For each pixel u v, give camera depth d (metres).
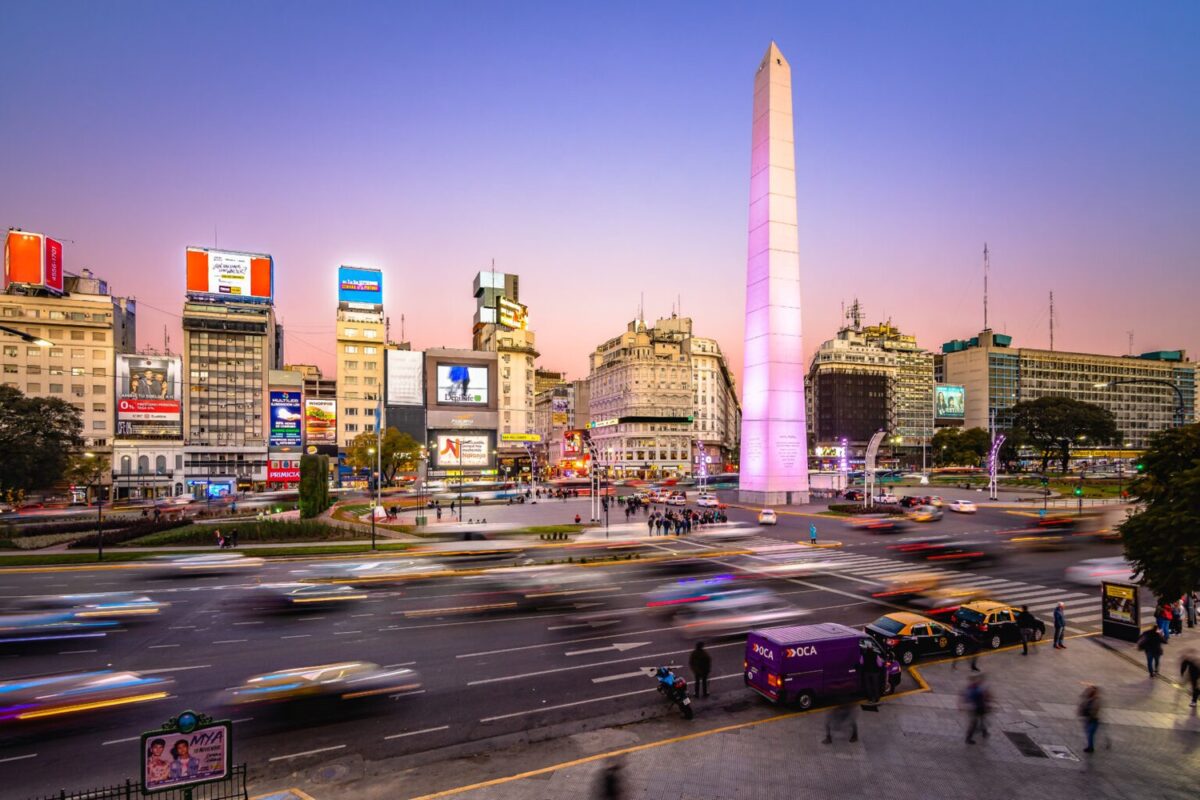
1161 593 19.64
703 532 57.81
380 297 139.00
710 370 189.38
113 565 41.66
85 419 108.25
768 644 18.66
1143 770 14.76
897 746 15.97
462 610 29.75
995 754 15.54
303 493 62.59
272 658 22.80
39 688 19.88
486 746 16.00
